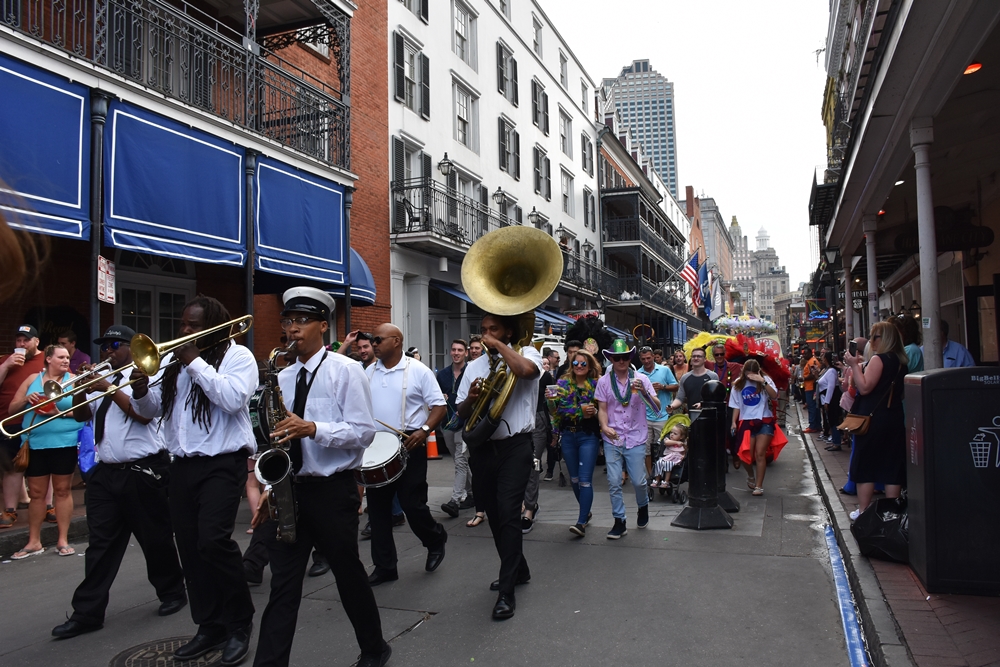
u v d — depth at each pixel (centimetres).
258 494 643
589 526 704
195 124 909
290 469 327
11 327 865
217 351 403
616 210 3800
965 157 1020
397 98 1730
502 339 476
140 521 450
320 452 346
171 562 470
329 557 352
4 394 658
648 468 923
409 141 1784
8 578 559
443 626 435
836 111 2489
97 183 771
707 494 691
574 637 413
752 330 2456
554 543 638
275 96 1291
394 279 1698
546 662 380
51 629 445
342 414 348
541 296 469
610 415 663
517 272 502
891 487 563
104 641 424
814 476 1023
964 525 428
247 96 1008
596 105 4000
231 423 395
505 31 2459
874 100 771
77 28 934
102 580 443
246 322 407
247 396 392
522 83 2603
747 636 410
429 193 1838
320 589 522
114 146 799
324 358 357
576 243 3144
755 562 562
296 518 329
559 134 2997
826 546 610
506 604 447
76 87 758
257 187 1015
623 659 381
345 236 1207
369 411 357
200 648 397
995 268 1217
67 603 498
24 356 663
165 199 859
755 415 874
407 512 542
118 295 1022
